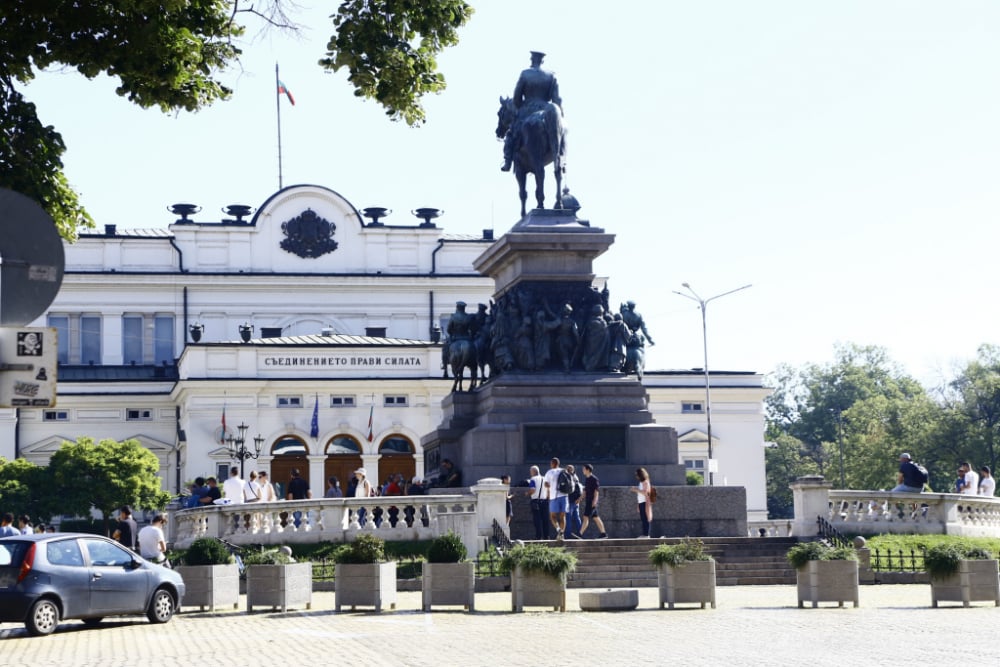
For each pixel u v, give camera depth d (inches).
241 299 4227.4
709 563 1137.4
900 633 915.4
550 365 1795.0
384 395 3774.6
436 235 4392.2
